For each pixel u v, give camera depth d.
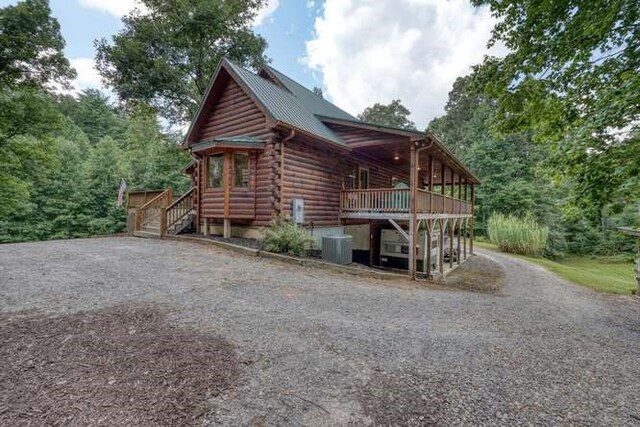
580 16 5.26
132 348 2.94
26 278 5.07
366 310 4.73
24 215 18.94
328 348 3.25
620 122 4.98
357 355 3.14
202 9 15.85
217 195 9.68
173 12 16.38
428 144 9.05
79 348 2.90
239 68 10.48
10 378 2.40
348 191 11.03
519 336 4.10
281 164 9.01
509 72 6.32
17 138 12.95
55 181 20.02
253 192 9.39
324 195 10.84
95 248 8.05
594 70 5.55
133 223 12.34
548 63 5.94
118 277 5.37
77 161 21.72
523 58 6.15
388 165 15.46
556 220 22.70
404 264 12.05
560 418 2.31
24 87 12.33
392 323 4.22
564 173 6.01
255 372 2.69
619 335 4.63
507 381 2.83
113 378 2.47
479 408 2.37
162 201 12.40
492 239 21.05
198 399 2.27
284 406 2.25
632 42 5.11
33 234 18.94
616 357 3.61
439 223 11.62
